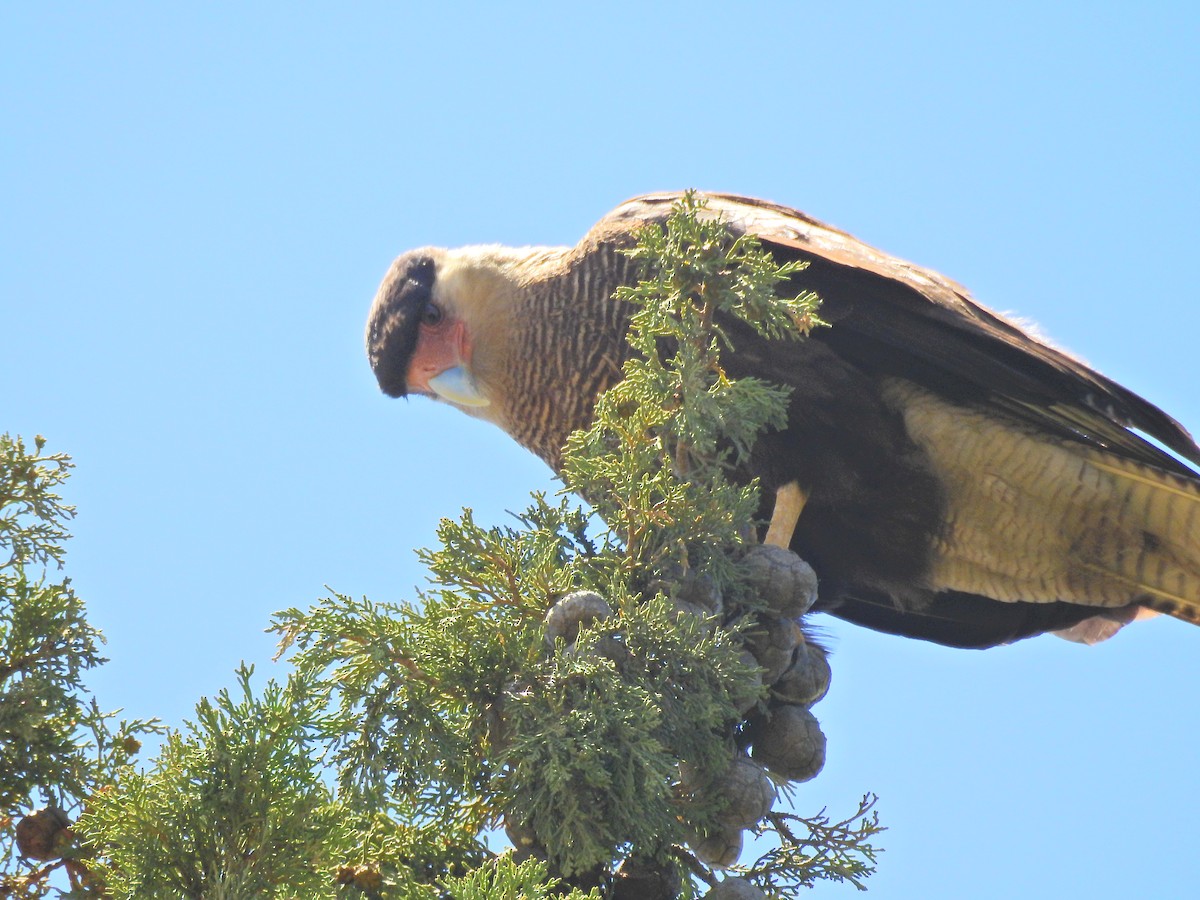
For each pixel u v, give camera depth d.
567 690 7.11
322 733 7.05
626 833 7.22
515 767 7.08
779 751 8.30
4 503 8.05
